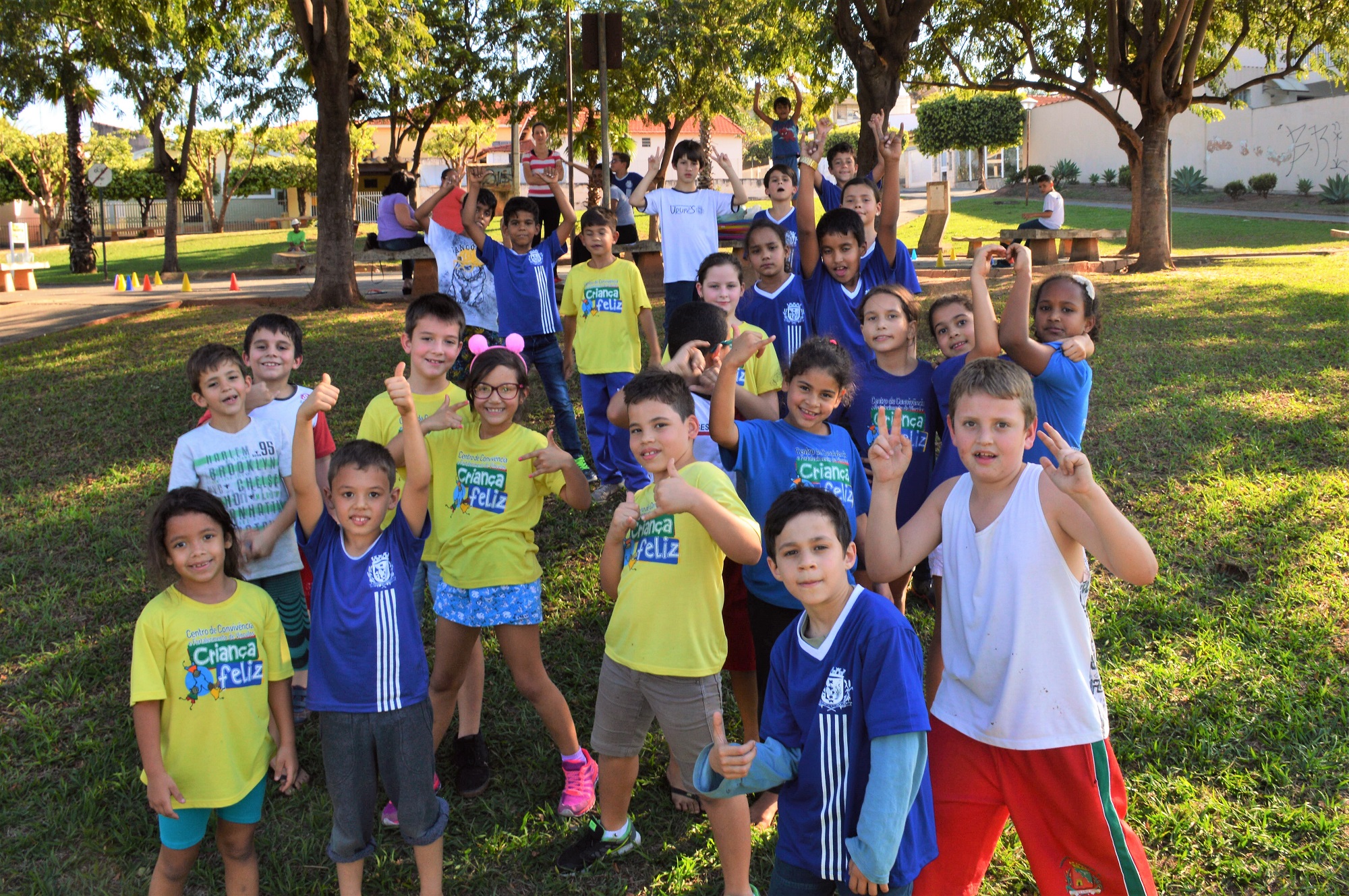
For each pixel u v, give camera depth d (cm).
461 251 673
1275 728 375
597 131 2281
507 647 355
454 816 363
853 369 412
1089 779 253
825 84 1775
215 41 1739
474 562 354
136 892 325
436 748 379
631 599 310
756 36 2112
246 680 306
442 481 370
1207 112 2122
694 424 317
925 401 406
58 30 1919
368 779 309
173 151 4200
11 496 655
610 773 324
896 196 512
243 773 304
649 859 337
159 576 303
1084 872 258
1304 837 323
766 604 353
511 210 655
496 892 324
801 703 257
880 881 229
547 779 383
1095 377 834
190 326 1212
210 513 303
